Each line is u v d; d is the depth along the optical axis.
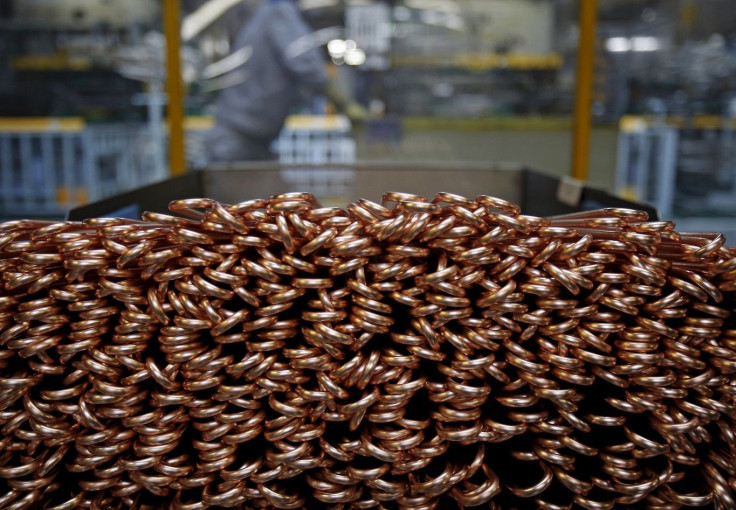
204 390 0.40
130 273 0.37
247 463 0.38
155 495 0.43
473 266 0.37
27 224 0.38
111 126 2.92
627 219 0.38
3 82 2.86
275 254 0.39
